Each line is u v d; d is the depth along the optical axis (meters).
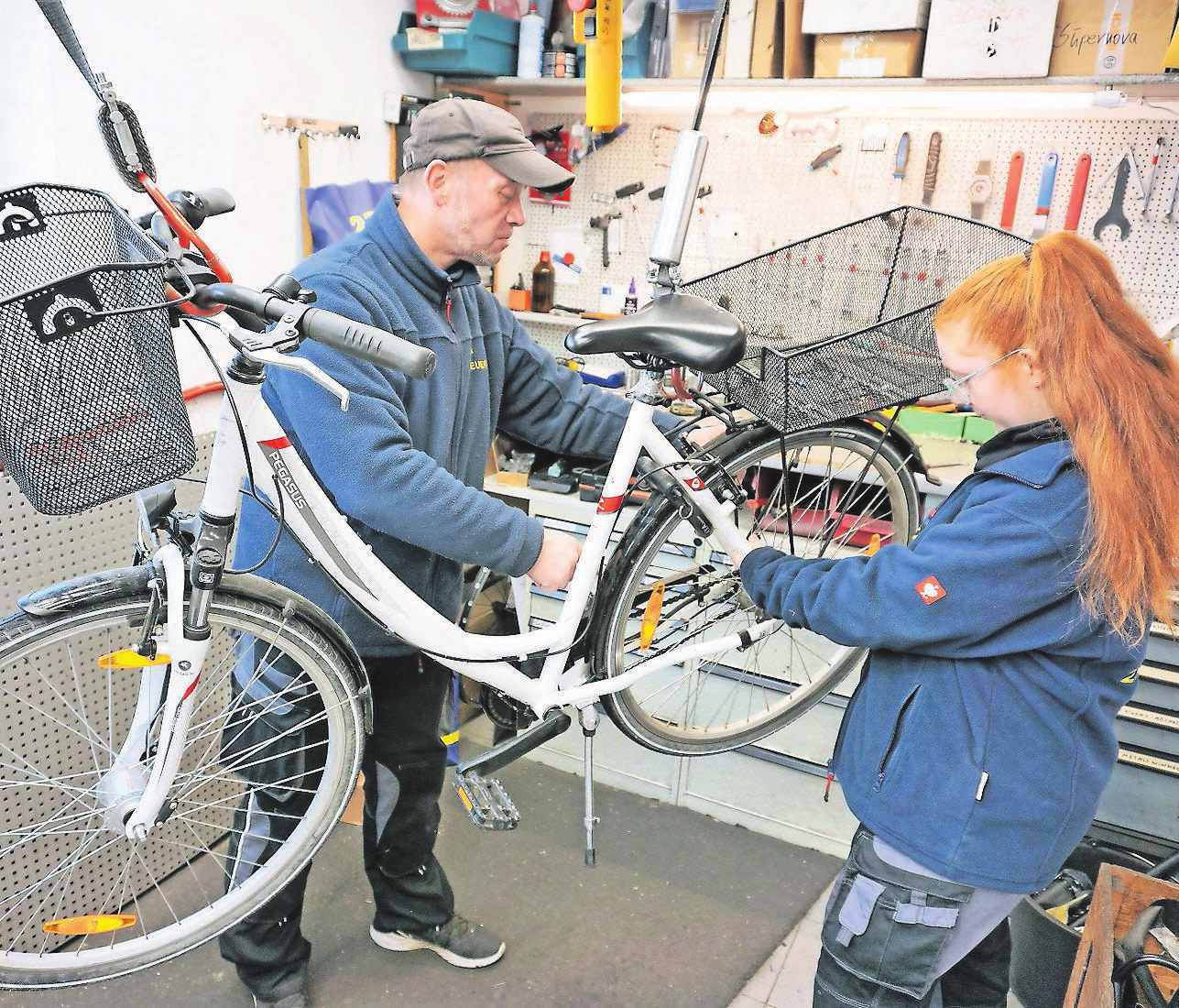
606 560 1.77
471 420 1.79
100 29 1.99
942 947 1.33
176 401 1.14
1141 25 2.21
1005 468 1.25
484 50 2.80
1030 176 2.67
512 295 3.27
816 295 1.82
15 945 1.76
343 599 1.71
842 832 2.54
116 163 1.28
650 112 3.03
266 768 1.75
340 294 1.51
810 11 2.48
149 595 1.36
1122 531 1.15
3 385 1.00
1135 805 2.22
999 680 1.28
